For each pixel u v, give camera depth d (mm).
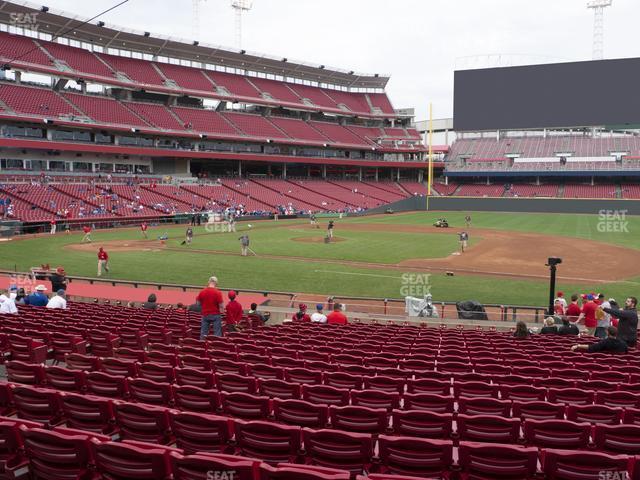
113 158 66750
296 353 10320
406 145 96500
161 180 67375
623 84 75125
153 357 9375
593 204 72188
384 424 6172
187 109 76312
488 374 8875
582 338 14555
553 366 10312
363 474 5293
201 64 87438
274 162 85188
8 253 32594
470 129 83625
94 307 18047
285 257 33625
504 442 6012
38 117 54844
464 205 80688
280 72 92312
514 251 36719
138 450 4453
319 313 17156
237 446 5695
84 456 4793
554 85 78625
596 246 39062
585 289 24719
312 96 93938
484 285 25500
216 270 28422
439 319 19375
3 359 9820
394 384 7988
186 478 4375
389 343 12539
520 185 86438
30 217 45844
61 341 10297
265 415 6605
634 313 12891
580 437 5812
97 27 66500
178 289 23344
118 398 7348
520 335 14188
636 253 35562
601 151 82688
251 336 12930
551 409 6773
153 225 53906
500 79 81188
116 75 69000
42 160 58938
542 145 88500
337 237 45312
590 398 7555
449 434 6160
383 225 57812
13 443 5160
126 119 65438
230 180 75812
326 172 92688
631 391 8250
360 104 100812
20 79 63250
